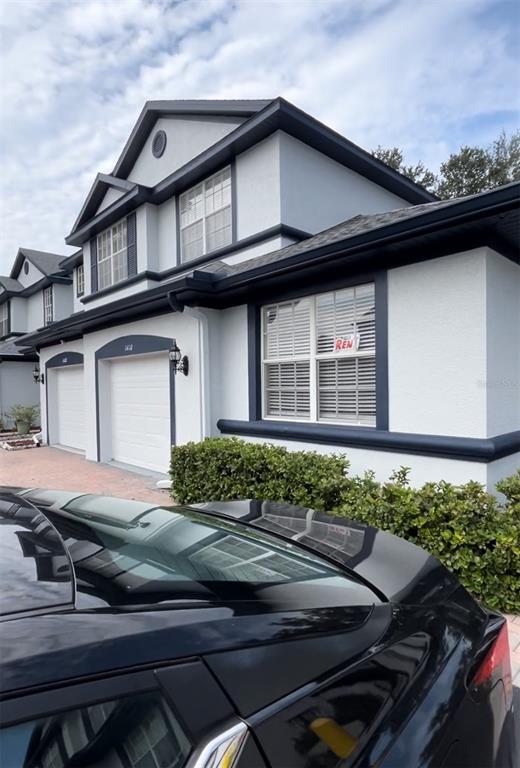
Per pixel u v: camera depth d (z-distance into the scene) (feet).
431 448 15.87
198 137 31.50
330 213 27.91
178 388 26.81
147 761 2.99
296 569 6.07
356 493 14.25
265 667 3.80
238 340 24.17
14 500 6.75
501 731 5.24
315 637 4.35
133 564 5.12
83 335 37.76
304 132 25.43
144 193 33.55
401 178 31.01
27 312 71.10
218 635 3.89
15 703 2.84
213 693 3.44
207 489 20.26
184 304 24.59
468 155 79.05
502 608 11.30
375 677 4.29
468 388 15.20
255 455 18.29
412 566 6.75
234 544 6.80
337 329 19.74
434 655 4.92
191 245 32.01
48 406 47.14
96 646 3.34
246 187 27.17
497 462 15.35
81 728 2.93
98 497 8.11
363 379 18.97
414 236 15.01
